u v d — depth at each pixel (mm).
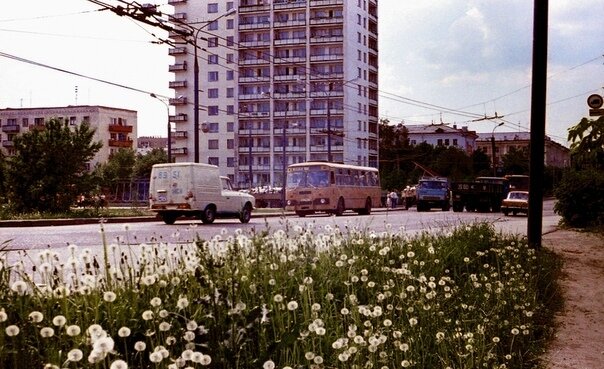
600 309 7230
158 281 4168
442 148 111500
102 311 3680
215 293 3828
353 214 36906
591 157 9180
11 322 3303
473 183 41000
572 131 9227
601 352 5238
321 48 91938
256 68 94062
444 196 43625
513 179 55281
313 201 31703
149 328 3510
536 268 9227
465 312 5441
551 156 151875
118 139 107000
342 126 89750
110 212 29203
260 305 4242
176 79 98250
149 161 92312
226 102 95375
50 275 4180
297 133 91000
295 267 5766
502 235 13352
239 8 94312
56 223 22781
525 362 4660
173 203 22203
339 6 90500
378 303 5199
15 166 27219
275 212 39938
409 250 7938
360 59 95000
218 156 95875
